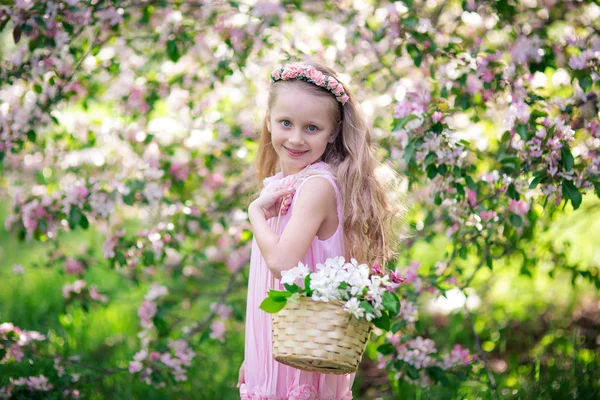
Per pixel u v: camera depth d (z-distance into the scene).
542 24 3.59
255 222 2.20
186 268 4.38
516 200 2.84
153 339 3.75
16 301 4.67
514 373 3.57
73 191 3.33
